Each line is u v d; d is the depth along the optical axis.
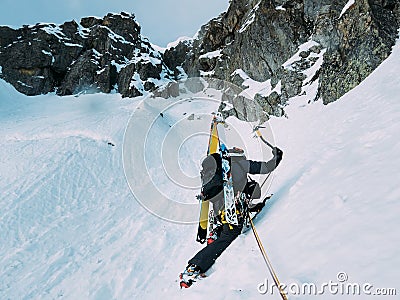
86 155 10.68
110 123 13.05
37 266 5.20
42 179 8.96
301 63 10.20
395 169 2.86
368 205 2.52
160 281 4.04
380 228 2.18
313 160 4.40
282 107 9.76
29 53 22.69
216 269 3.17
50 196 8.16
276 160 3.70
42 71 22.89
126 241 5.73
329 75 8.03
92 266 4.96
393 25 7.15
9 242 6.09
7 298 4.38
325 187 3.29
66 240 6.06
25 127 14.25
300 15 12.31
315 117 7.28
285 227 3.04
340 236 2.34
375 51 6.91
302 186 3.76
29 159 10.36
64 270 4.97
